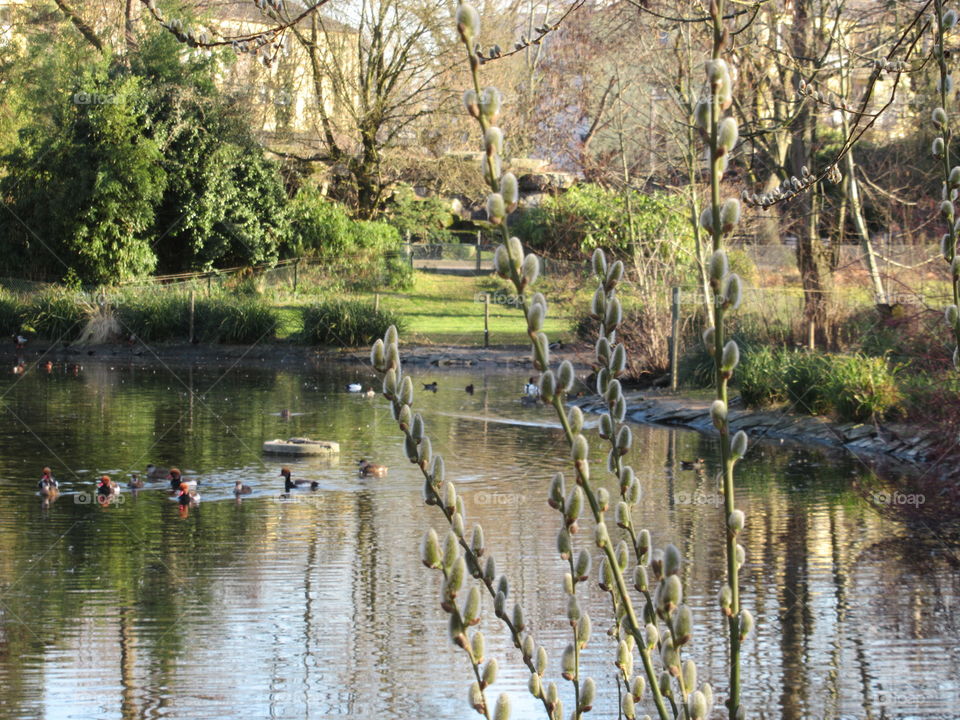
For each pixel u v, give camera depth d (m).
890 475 14.22
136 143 33.66
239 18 34.81
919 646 8.05
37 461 14.97
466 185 38.12
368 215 40.03
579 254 30.08
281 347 30.30
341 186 40.28
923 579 9.70
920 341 16.69
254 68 36.06
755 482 13.95
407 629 8.51
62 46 37.34
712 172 1.91
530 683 2.29
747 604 9.08
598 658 7.89
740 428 18.23
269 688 7.21
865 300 20.95
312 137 39.94
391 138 39.12
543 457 15.73
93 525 11.71
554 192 36.31
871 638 8.27
